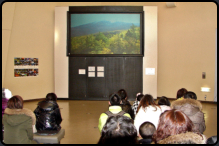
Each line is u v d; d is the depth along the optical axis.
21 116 2.98
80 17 10.55
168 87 10.91
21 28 9.73
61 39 10.58
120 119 2.00
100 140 1.94
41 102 3.94
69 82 10.64
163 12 10.99
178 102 3.23
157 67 11.27
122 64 10.51
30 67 10.12
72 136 4.88
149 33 10.39
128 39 10.46
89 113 7.50
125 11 10.38
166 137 1.87
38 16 10.35
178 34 10.53
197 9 9.92
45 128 3.83
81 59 10.59
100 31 10.55
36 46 10.34
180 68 10.50
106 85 10.56
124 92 4.50
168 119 1.90
